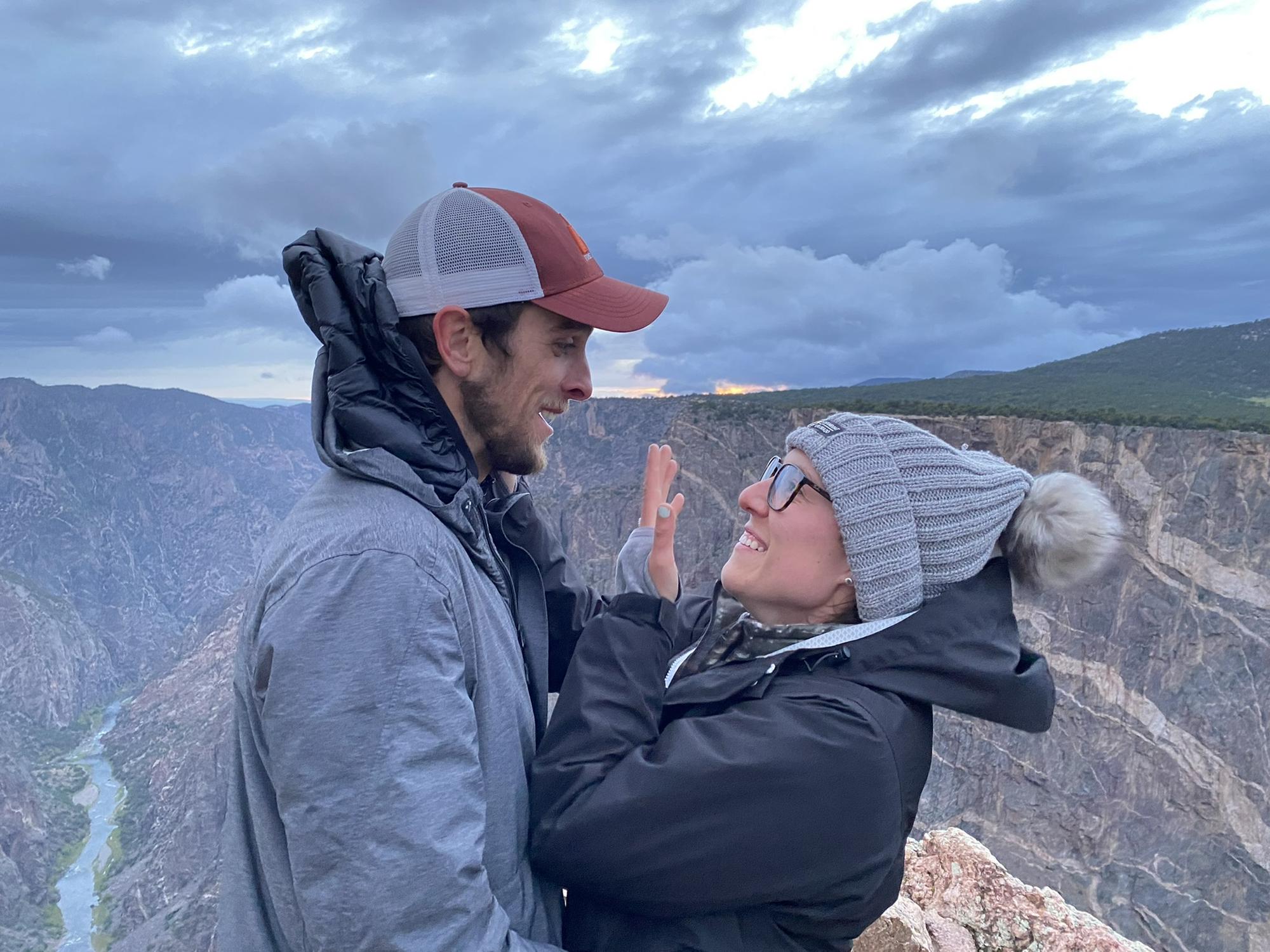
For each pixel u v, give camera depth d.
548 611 2.70
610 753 2.03
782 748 1.88
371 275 1.93
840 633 2.13
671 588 2.62
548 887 2.12
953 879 4.91
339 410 1.84
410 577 1.68
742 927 2.03
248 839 1.96
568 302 1.98
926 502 2.13
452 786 1.65
